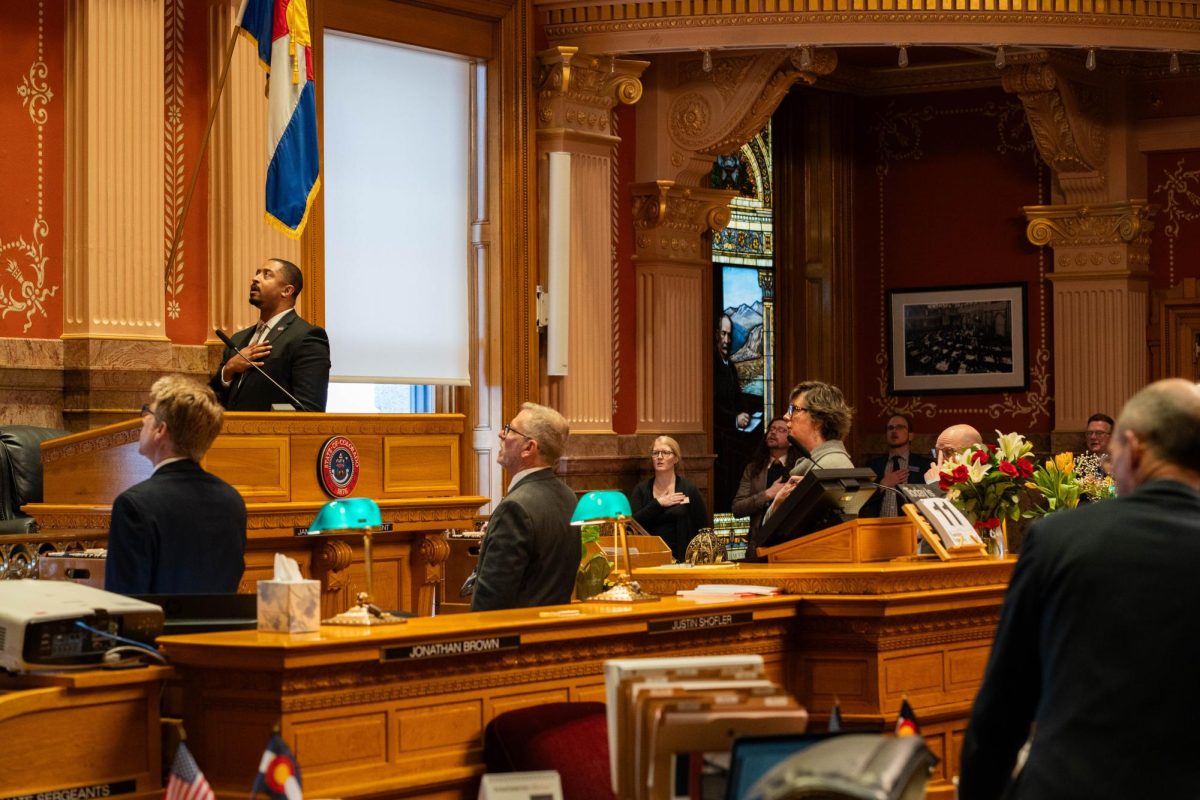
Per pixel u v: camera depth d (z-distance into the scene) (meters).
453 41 11.39
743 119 12.25
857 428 15.02
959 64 14.49
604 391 12.05
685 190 12.57
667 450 11.21
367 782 4.03
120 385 9.04
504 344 11.52
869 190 15.04
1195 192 13.89
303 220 8.65
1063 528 3.33
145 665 4.00
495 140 11.59
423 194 11.37
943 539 5.88
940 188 14.73
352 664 3.99
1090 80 13.51
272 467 6.58
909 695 5.39
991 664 3.40
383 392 11.52
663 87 12.45
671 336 12.57
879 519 5.77
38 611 3.83
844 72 14.73
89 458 6.66
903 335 14.88
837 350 14.88
